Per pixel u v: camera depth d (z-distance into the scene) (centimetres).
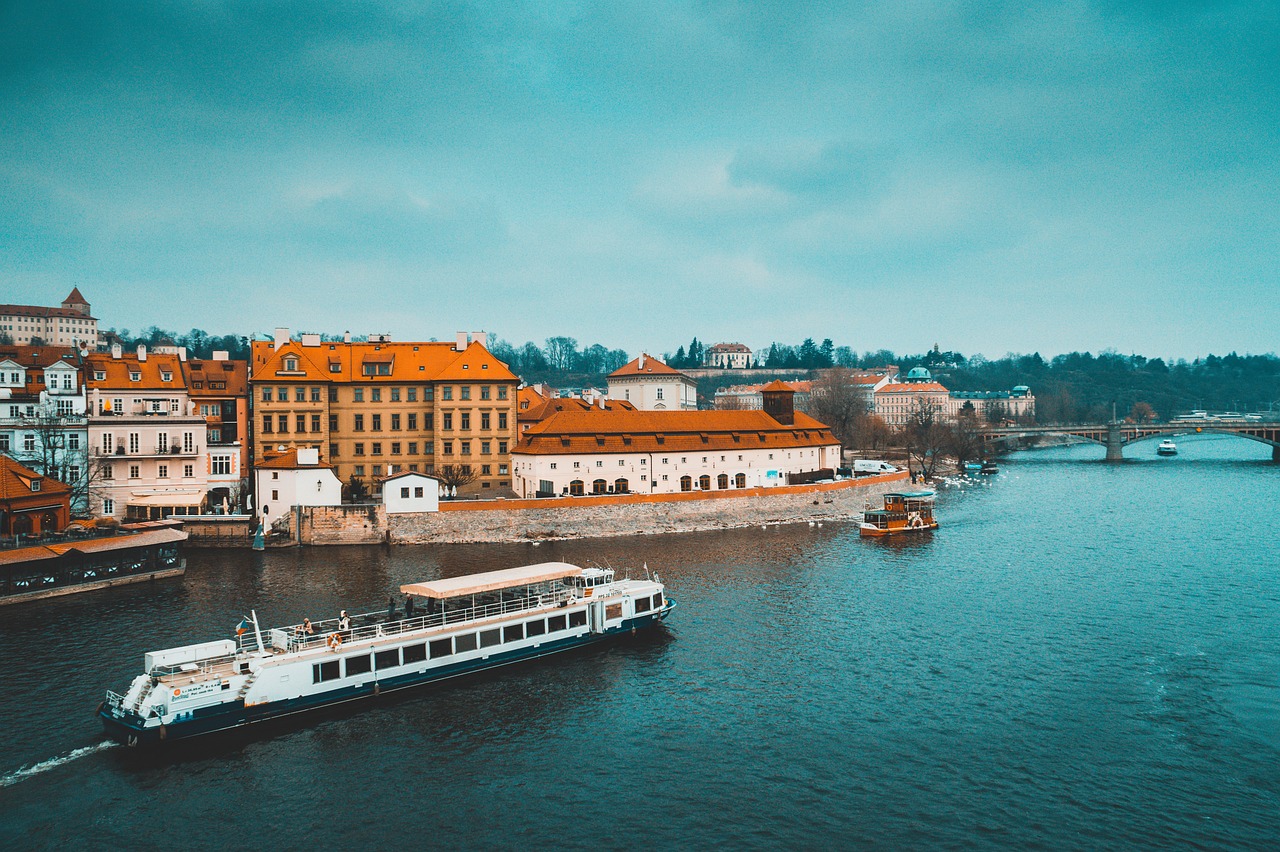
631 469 12100
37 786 4219
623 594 6581
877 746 4712
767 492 12381
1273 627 6825
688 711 5212
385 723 5056
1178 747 4688
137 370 10956
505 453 12269
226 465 10750
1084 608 7419
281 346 12175
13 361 10238
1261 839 3788
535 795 4212
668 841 3791
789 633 6712
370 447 12056
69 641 6225
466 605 6375
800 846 3738
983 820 3950
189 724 4662
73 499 9488
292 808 4072
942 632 6725
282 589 7825
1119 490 17062
